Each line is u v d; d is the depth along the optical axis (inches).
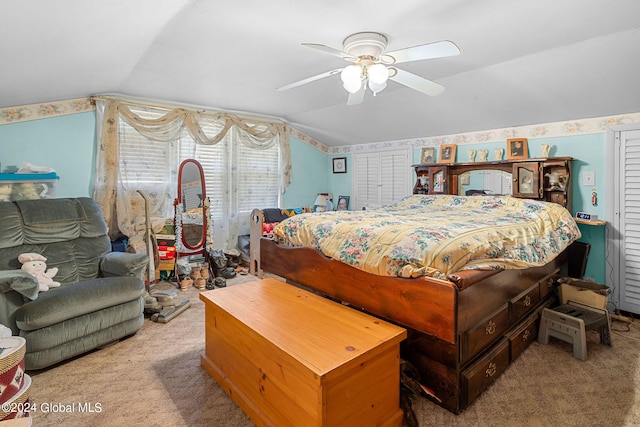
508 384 76.2
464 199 134.6
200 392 73.4
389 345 60.0
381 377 59.9
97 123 131.5
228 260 165.3
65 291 83.7
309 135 203.5
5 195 105.4
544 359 87.1
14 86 94.1
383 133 175.6
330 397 51.4
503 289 76.6
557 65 99.1
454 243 67.6
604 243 118.7
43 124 120.7
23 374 60.1
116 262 101.0
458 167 149.7
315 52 96.4
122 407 68.3
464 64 103.3
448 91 125.2
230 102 150.9
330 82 127.1
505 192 137.6
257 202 183.2
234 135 171.8
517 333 85.0
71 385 75.2
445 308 60.7
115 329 92.5
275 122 183.2
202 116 157.8
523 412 66.9
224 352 75.5
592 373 80.9
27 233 96.5
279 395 58.7
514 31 81.9
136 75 115.1
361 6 70.6
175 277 148.6
